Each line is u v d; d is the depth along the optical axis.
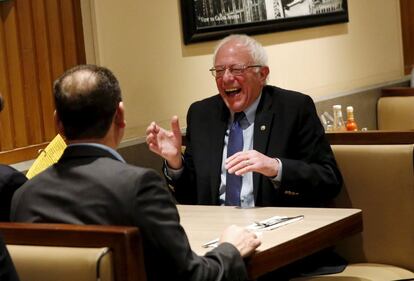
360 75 5.74
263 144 3.08
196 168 3.19
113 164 2.01
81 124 2.06
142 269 1.81
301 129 3.11
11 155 3.43
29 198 2.06
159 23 4.13
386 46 6.07
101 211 1.95
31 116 3.55
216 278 2.02
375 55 5.93
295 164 2.93
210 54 4.46
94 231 1.80
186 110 4.31
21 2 3.49
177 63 4.24
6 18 3.44
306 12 5.09
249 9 4.62
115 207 1.93
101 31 3.82
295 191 2.96
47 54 3.61
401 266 3.06
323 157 3.09
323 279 2.89
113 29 3.88
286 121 3.10
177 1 4.24
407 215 3.03
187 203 3.27
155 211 1.93
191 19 4.27
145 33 4.05
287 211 2.77
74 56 3.73
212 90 4.48
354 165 3.13
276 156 3.06
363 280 2.86
